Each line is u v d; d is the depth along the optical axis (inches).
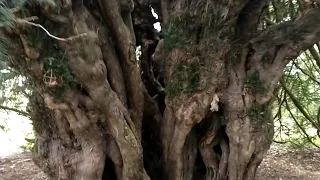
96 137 179.5
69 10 150.3
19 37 142.9
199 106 187.3
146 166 213.9
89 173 183.2
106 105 170.4
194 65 186.5
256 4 188.2
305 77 322.3
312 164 346.0
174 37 189.9
